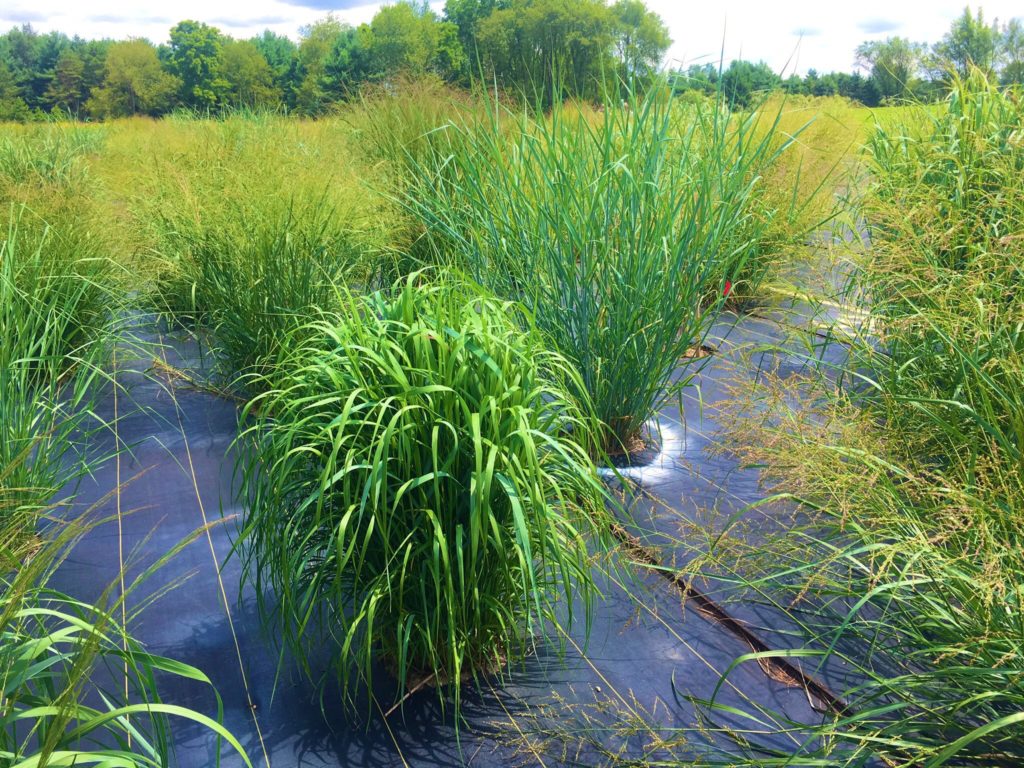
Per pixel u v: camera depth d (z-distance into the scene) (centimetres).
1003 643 181
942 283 306
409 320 218
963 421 275
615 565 278
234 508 320
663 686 223
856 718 179
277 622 244
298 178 483
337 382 208
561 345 345
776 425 311
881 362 334
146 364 475
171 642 240
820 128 728
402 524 205
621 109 358
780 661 232
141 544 295
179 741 201
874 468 227
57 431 371
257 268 411
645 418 362
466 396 204
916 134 430
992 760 185
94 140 1114
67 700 132
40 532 290
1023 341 274
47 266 424
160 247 528
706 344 469
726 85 367
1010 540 205
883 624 229
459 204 402
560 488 230
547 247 343
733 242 360
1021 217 303
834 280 388
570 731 205
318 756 197
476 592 204
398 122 695
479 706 214
